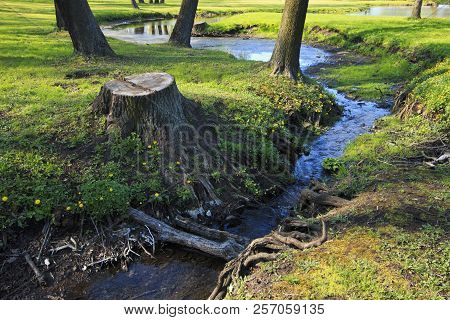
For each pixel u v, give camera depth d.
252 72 12.26
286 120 9.48
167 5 49.25
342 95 13.30
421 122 9.33
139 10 39.41
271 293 4.30
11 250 5.50
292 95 10.55
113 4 45.41
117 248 5.72
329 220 5.59
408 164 7.54
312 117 10.33
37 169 6.43
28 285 5.15
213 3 46.28
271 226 6.53
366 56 18.67
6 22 23.39
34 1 38.91
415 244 4.80
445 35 17.88
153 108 7.10
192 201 6.48
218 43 24.19
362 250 4.76
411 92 10.67
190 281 5.29
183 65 13.52
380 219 5.41
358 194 6.54
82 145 7.10
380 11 41.09
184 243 5.76
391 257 4.59
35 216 5.70
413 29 20.52
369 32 20.92
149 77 7.90
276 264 4.74
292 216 6.67
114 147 6.98
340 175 7.67
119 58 14.03
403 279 4.28
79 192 6.05
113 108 7.23
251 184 7.21
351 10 40.53
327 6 43.12
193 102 8.48
